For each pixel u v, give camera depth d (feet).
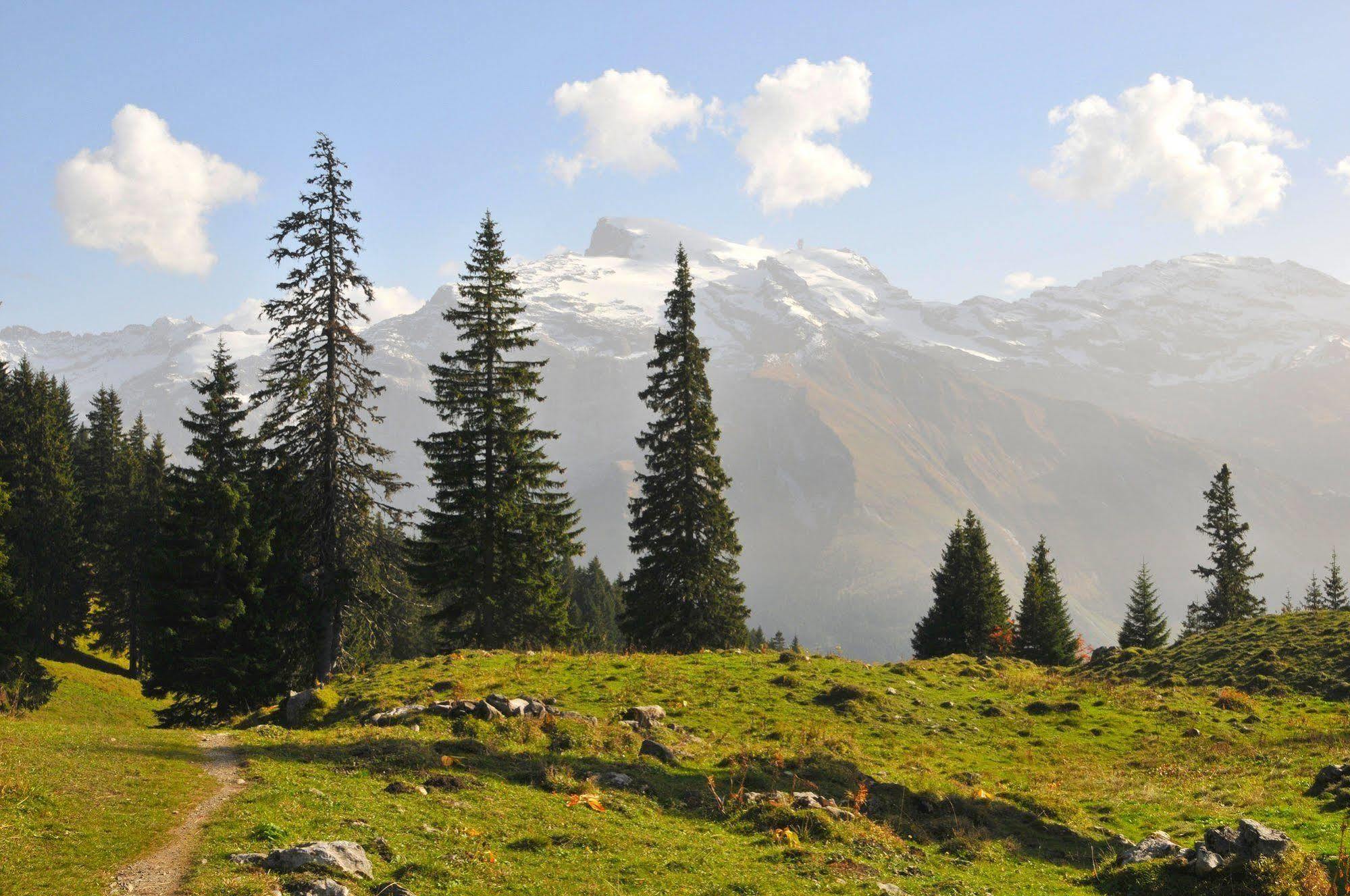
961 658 151.74
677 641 165.17
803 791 71.61
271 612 141.18
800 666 123.85
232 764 62.95
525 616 152.87
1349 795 70.90
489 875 45.96
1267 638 142.72
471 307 148.56
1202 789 80.28
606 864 50.21
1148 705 116.88
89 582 232.73
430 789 60.64
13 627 161.48
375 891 41.83
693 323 171.53
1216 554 281.95
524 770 67.92
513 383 148.87
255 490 152.05
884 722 102.22
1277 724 107.04
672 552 168.14
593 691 103.14
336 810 53.01
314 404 130.41
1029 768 91.50
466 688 100.78
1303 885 49.52
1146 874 55.26
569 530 159.22
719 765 77.82
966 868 58.95
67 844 42.68
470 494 147.23
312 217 128.77
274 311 129.80
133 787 53.47
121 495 244.42
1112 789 82.48
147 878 39.75
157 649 138.92
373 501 137.28
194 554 140.26
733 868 52.49
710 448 170.60
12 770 52.54
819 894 49.65
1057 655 269.03
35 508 205.98
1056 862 62.18
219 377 161.38
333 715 96.12
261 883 39.52
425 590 153.89
